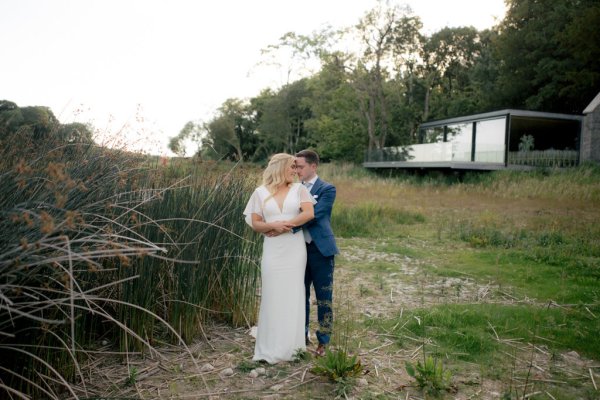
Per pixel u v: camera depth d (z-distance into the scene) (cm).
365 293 571
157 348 375
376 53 3462
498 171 2270
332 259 378
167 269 388
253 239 455
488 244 905
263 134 4922
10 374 271
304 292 378
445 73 5097
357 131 3725
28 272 242
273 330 358
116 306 356
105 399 283
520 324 441
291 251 359
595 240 902
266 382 327
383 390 318
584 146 2445
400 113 3703
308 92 4512
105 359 348
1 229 235
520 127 2436
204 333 391
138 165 379
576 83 2916
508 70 3544
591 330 428
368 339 415
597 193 1641
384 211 1312
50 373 292
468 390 320
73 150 336
